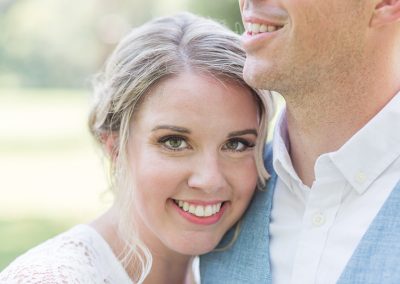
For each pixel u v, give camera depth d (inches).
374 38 64.5
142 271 78.0
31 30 1022.4
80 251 75.3
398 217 61.4
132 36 76.3
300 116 68.3
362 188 65.1
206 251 74.5
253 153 74.4
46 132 609.0
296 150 71.4
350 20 63.3
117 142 77.7
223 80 71.1
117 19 821.9
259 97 73.2
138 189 74.2
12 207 325.4
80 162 455.8
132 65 73.4
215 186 71.2
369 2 63.1
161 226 74.2
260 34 65.2
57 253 74.0
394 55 66.0
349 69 64.8
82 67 1052.5
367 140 64.8
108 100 76.7
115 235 78.5
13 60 1055.6
